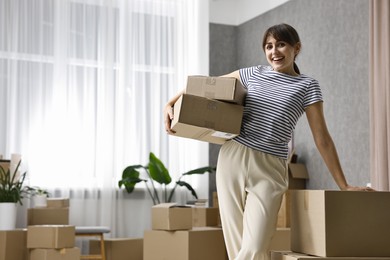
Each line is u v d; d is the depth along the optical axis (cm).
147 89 599
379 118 421
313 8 536
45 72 561
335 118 500
